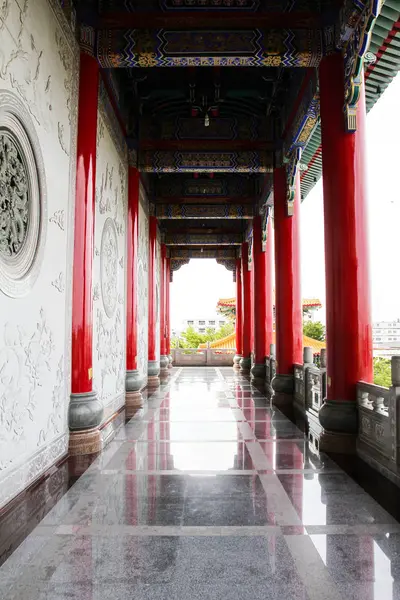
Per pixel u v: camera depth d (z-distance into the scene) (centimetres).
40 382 557
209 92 1154
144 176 1548
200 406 1153
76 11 719
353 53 708
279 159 1220
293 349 1184
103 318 902
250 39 784
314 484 550
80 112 722
